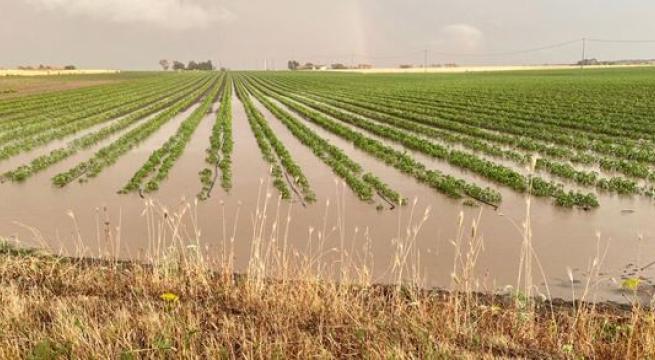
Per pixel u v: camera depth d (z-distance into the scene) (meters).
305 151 28.72
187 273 9.42
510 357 6.93
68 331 7.01
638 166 22.59
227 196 18.86
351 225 15.34
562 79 107.31
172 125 40.50
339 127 36.44
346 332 7.42
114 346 6.92
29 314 7.85
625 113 43.22
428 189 20.02
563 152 26.70
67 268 10.20
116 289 9.19
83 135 35.69
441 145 30.20
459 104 56.12
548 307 9.62
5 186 20.70
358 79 130.38
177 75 178.88
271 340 7.16
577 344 7.30
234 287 9.12
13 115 47.62
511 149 29.23
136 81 126.69
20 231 14.82
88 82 120.44
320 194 19.16
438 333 7.37
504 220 15.92
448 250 13.17
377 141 30.09
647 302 10.02
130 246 13.41
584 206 17.44
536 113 44.31
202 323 7.73
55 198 18.73
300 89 90.69
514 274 11.62
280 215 16.34
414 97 67.75
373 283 10.54
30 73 185.62
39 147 30.83
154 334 7.04
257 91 85.38
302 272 9.90
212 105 58.91
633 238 14.23
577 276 11.53
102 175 22.69
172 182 21.20
